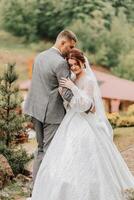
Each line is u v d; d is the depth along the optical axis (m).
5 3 68.81
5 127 8.98
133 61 63.69
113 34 65.50
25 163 8.91
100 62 64.12
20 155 8.89
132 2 68.12
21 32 68.38
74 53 6.09
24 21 68.19
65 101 6.16
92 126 6.05
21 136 9.96
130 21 67.44
